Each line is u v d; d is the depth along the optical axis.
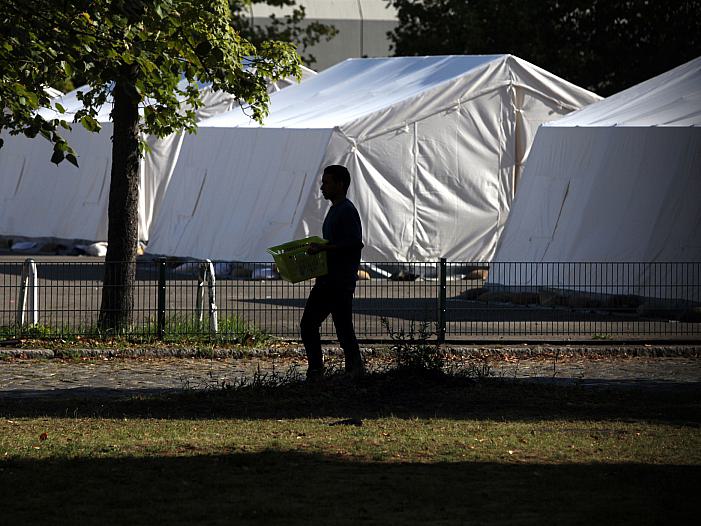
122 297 46.72
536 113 86.50
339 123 81.81
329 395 33.16
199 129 94.38
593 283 65.12
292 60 48.69
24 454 24.98
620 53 140.00
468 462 24.50
